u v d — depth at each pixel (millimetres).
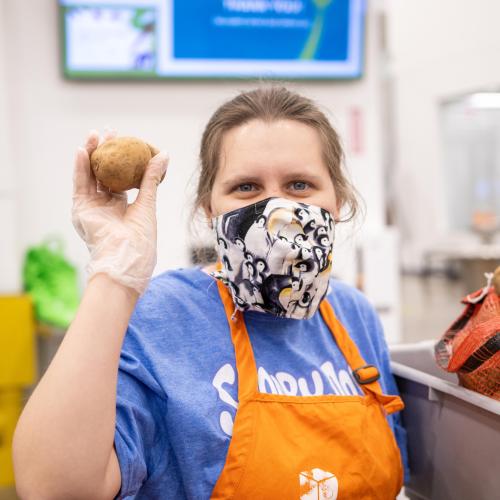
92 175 854
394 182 7371
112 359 750
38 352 2885
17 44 2891
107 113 3006
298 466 893
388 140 7559
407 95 7059
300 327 1069
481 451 961
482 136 7098
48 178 2965
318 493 894
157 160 855
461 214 7262
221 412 924
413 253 7551
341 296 1194
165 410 919
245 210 961
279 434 911
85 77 2916
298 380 998
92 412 720
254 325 1021
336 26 3049
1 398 2631
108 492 761
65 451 705
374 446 989
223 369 968
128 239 795
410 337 4281
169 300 998
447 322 4828
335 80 3129
